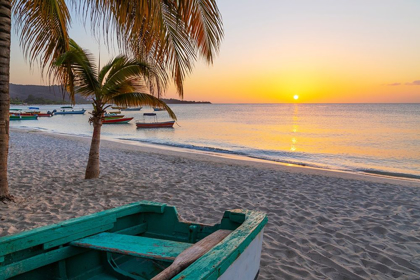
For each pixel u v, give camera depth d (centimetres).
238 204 702
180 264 209
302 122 5481
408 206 700
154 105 875
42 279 266
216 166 1213
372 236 520
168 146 2159
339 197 773
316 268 410
